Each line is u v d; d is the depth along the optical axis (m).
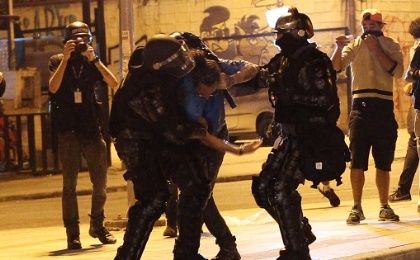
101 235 32.84
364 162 33.94
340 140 23.22
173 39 22.31
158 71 22.45
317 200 46.59
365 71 33.69
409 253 27.70
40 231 41.34
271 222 37.75
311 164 22.94
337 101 23.33
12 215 51.94
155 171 23.16
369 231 31.77
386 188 34.44
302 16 23.81
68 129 31.55
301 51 23.30
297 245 23.33
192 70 22.72
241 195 52.72
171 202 32.97
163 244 31.41
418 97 35.03
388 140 33.97
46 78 70.44
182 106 22.67
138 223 22.97
